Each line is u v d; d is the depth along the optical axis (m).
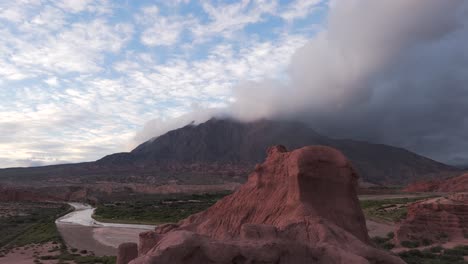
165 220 108.81
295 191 29.88
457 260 44.28
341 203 30.58
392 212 87.00
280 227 25.39
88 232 89.62
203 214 35.03
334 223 28.77
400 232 58.53
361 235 29.94
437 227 59.50
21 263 53.22
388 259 24.27
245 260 21.16
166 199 180.12
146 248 27.11
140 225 103.56
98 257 55.91
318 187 30.53
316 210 28.94
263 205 31.88
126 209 136.50
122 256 28.42
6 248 66.25
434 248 50.66
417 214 61.22
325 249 22.89
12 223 105.25
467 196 65.19
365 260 21.48
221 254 20.50
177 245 19.58
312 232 25.02
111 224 107.44
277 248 22.27
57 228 96.75
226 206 34.00
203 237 21.53
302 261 22.75
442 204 61.38
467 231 58.09
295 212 28.19
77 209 159.88
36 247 67.44
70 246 70.31
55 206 169.25
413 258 45.19
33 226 99.50
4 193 183.75
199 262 20.33
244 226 24.14
